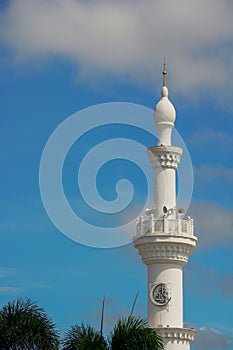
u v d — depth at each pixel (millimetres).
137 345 119438
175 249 155000
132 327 121312
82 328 121500
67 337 121812
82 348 118188
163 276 154750
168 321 152750
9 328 120750
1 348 120312
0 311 123312
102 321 121812
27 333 120750
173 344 151250
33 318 122812
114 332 120500
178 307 154125
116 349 119438
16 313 122938
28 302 124562
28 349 120750
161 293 153750
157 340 121312
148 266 156875
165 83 164500
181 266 156875
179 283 155375
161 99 163125
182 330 151875
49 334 122438
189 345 153000
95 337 119438
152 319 153500
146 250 155875
